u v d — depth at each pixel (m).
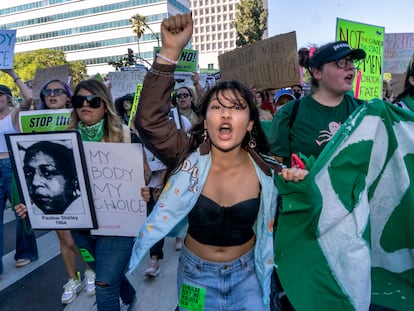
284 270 1.84
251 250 1.70
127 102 4.59
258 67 3.63
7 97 3.55
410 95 2.50
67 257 2.96
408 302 2.06
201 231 1.64
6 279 3.40
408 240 2.03
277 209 1.78
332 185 1.85
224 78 4.03
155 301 2.93
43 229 2.26
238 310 1.65
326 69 2.02
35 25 87.62
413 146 1.96
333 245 1.87
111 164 2.13
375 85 3.67
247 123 1.54
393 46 5.19
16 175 2.21
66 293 2.96
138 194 2.13
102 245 2.18
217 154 1.58
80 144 2.08
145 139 1.60
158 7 75.00
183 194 1.56
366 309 1.85
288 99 4.49
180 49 1.50
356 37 3.53
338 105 2.14
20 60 58.03
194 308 1.65
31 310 2.86
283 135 2.20
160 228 1.57
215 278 1.64
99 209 2.18
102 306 2.12
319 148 2.07
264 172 1.62
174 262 3.64
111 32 80.06
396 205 2.02
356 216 1.86
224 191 1.60
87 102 2.20
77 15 82.88
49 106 3.13
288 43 3.37
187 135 1.69
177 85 6.16
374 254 2.14
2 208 3.45
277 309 2.08
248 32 44.59
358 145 1.86
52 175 2.17
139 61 77.31
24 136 2.13
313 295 1.86
